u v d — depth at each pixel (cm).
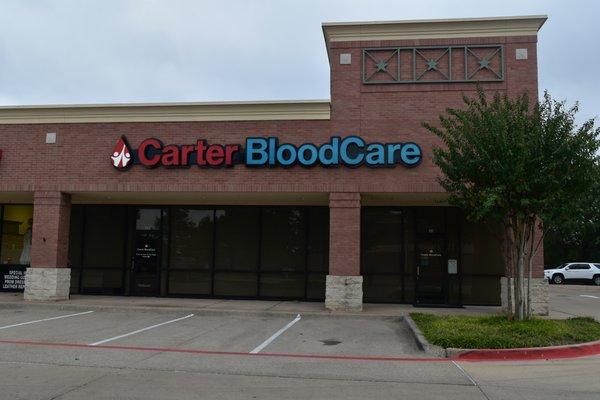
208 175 1677
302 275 1898
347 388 765
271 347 1077
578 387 774
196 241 1967
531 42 1625
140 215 2008
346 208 1614
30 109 1766
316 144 1642
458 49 1647
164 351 1024
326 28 1688
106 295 1977
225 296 1925
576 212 1164
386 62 1662
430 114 1628
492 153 1148
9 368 867
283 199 1812
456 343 1013
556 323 1193
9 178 1772
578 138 1117
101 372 847
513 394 735
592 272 4259
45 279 1734
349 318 1494
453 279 1816
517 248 1208
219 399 700
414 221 1856
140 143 1714
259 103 1667
